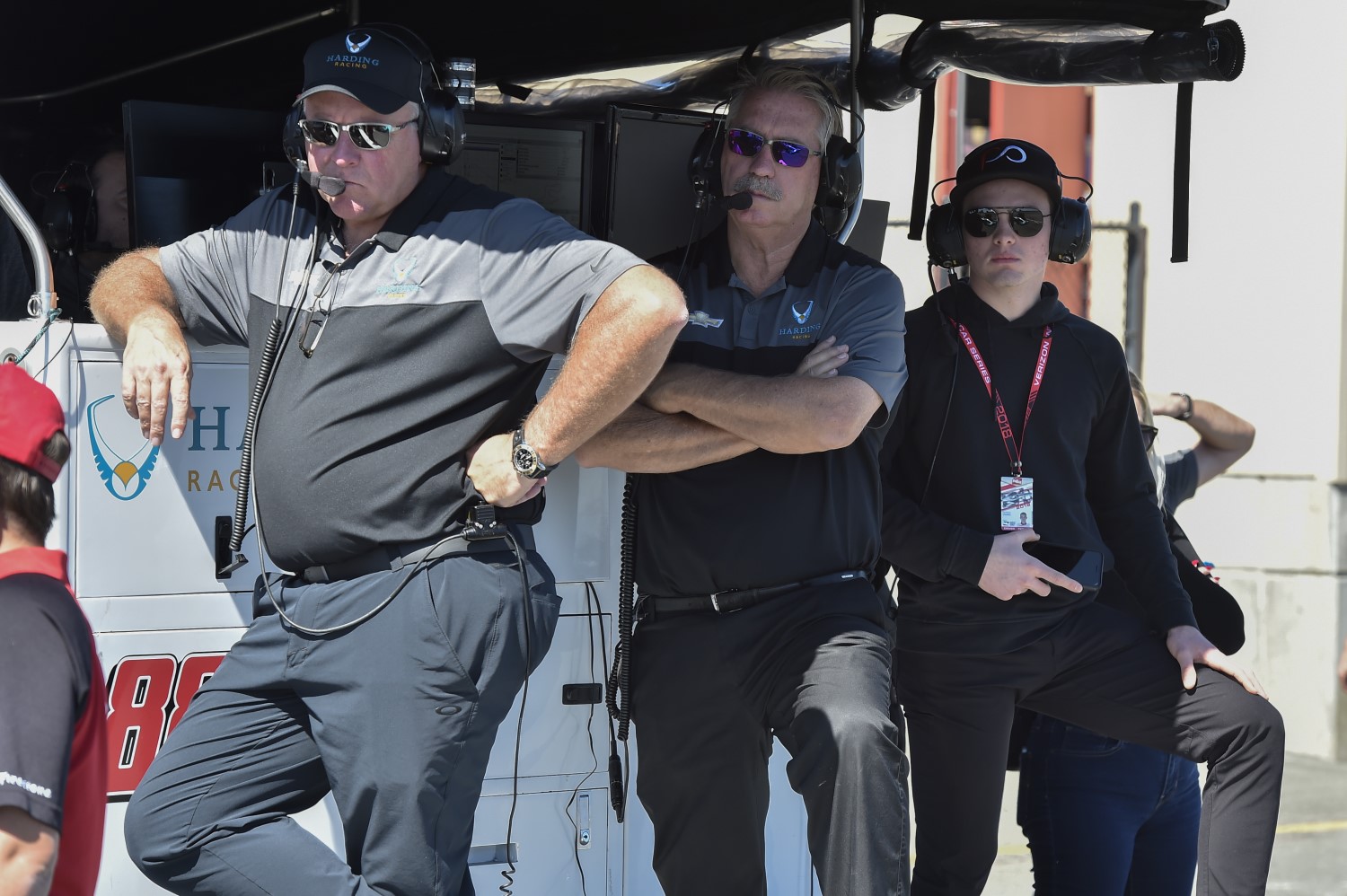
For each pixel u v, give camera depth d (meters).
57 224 6.68
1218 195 15.27
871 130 15.30
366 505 4.46
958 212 6.01
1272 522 14.72
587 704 5.52
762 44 7.31
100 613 4.98
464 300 4.45
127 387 4.63
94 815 3.83
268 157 6.29
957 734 5.84
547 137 6.13
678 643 5.25
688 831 5.40
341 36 4.57
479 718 4.50
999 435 5.83
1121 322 15.88
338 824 5.26
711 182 5.48
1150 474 6.20
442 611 4.42
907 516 5.79
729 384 4.95
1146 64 5.98
